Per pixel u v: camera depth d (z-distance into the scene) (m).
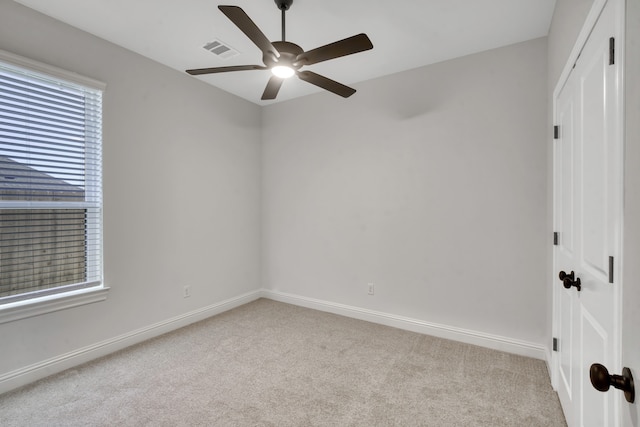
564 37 1.75
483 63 2.61
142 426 1.70
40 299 2.13
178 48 2.61
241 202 3.75
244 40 2.49
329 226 3.50
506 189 2.54
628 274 0.84
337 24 2.26
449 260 2.80
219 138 3.45
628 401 0.76
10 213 2.04
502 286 2.58
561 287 1.88
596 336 1.20
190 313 3.17
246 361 2.41
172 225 2.99
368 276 3.25
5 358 2.00
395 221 3.07
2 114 1.99
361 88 3.23
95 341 2.44
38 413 1.80
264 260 4.03
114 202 2.54
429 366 2.34
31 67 2.05
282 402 1.91
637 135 0.79
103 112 2.45
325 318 3.32
